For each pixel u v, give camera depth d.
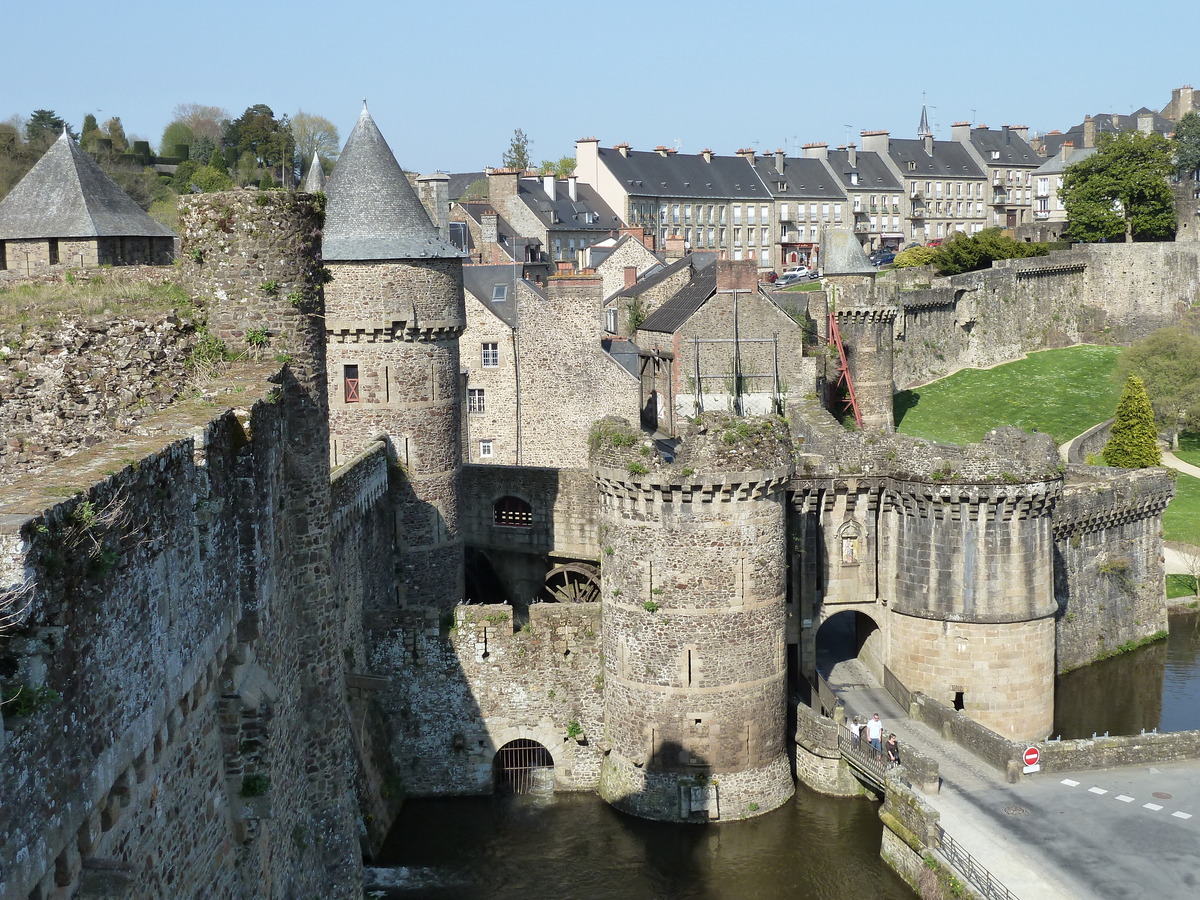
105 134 118.81
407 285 43.34
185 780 15.63
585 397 67.62
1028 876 30.34
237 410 18.83
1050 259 108.25
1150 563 58.88
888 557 43.41
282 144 126.31
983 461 41.03
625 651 37.16
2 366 21.69
